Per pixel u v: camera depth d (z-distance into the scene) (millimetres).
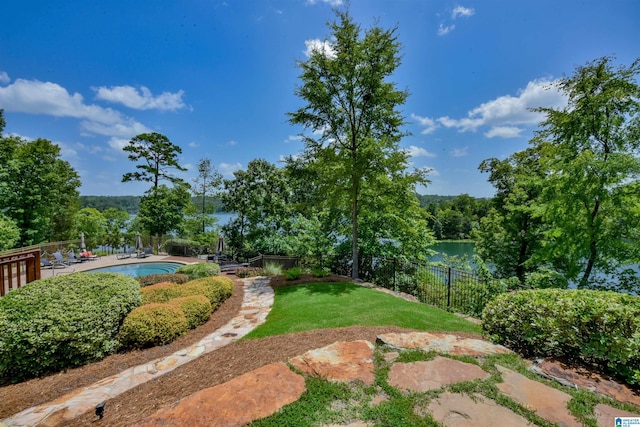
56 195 18719
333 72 9969
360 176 9859
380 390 2486
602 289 8734
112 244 19938
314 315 5719
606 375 2732
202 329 5805
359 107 10625
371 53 9789
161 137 22969
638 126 7992
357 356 3145
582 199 8242
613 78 8125
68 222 22734
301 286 8883
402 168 10078
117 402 3201
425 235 13547
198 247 18906
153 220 22281
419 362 2953
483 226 16266
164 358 4508
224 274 12211
